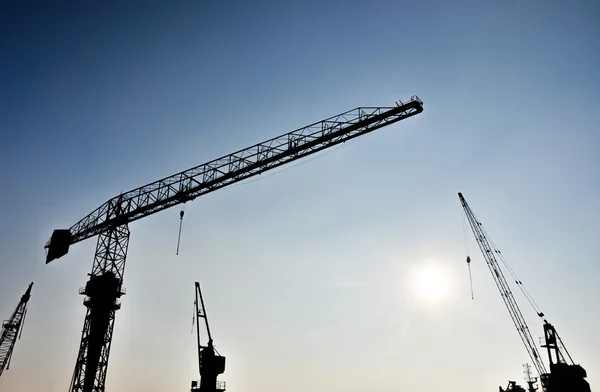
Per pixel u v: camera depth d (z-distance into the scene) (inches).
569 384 3125.0
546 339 3432.6
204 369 3152.1
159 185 3213.6
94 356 2837.1
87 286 2992.1
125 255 3235.7
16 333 3636.8
